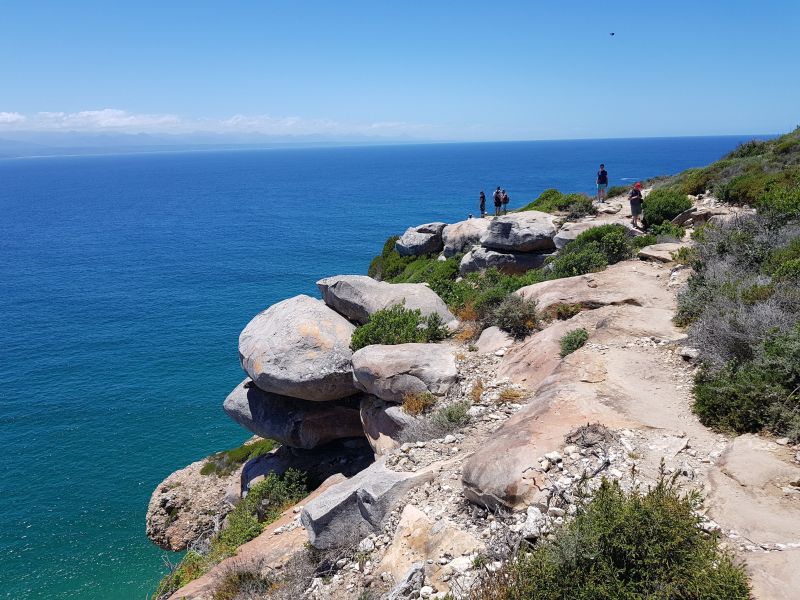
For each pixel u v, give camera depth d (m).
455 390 15.49
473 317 20.89
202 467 34.31
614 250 22.98
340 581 10.09
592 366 12.76
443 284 27.38
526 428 10.43
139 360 58.84
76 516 33.53
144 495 35.56
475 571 7.91
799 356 9.66
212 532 25.25
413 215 158.62
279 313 22.48
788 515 7.25
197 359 58.84
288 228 144.50
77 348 62.84
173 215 181.50
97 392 51.19
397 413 15.96
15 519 33.34
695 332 12.87
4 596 27.45
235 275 95.50
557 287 19.39
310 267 99.56
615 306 16.95
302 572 11.10
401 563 9.34
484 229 40.44
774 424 9.23
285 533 14.52
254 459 24.11
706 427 10.05
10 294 86.88
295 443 21.48
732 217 22.69
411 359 16.73
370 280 23.53
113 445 41.84
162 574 28.39
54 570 29.11
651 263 21.09
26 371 56.44
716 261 17.16
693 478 8.41
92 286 90.88
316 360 19.64
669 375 12.13
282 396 22.08
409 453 12.63
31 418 46.34
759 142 41.25
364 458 20.94
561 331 15.77
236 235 136.38
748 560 6.50
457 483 10.62
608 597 6.12
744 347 11.25
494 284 25.45
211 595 12.20
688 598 6.00
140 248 123.44
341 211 174.62
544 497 8.59
